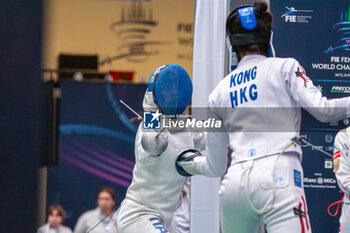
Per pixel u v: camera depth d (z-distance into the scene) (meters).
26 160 12.36
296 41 9.40
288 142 5.91
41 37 13.95
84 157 12.88
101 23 17.52
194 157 6.84
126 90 13.31
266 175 5.77
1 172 12.20
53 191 12.41
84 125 13.07
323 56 9.44
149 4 18.19
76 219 12.07
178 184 7.29
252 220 6.13
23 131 12.57
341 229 9.02
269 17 6.48
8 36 13.21
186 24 18.38
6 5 13.23
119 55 17.91
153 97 7.05
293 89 5.93
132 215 7.11
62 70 14.99
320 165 9.45
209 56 9.45
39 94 12.98
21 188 12.20
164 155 7.01
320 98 5.75
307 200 9.48
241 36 6.48
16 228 11.98
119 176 12.86
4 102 12.63
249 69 6.35
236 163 6.14
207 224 9.20
